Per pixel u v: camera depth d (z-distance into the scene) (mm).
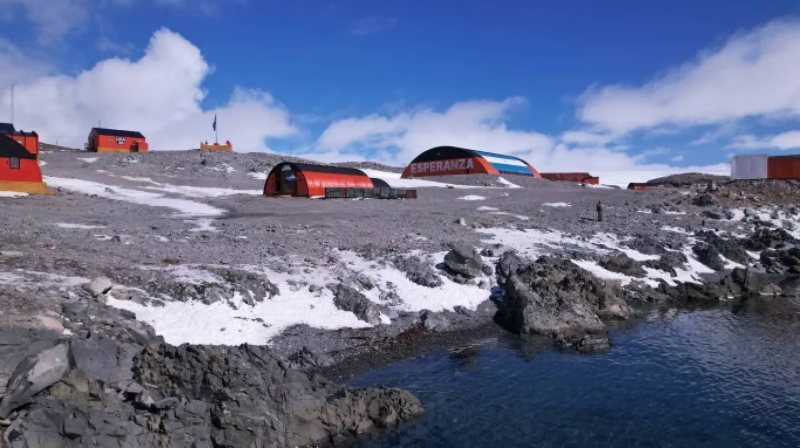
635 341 21062
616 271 30453
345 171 55750
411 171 89875
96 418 10125
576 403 14969
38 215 29297
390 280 24562
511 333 21625
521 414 14219
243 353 13484
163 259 21781
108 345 12477
